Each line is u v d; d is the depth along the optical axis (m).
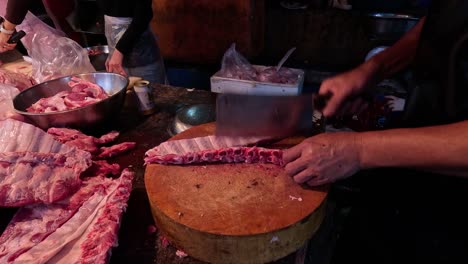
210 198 0.96
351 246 1.33
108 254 0.90
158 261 0.93
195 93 1.85
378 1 2.78
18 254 0.90
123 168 1.28
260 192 0.98
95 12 3.24
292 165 0.97
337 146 0.90
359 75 1.25
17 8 2.16
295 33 3.14
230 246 0.86
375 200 1.29
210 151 1.11
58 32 2.05
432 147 0.78
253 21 2.99
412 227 1.18
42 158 1.10
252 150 1.11
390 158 0.84
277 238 0.86
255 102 1.11
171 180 1.04
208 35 3.14
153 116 1.64
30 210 1.04
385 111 2.17
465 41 0.87
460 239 1.08
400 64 1.31
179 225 0.88
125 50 2.18
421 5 2.77
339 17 2.91
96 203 1.05
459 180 1.08
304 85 3.12
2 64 2.26
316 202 0.94
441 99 0.98
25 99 1.48
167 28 3.21
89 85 1.58
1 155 1.06
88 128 1.45
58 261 0.88
